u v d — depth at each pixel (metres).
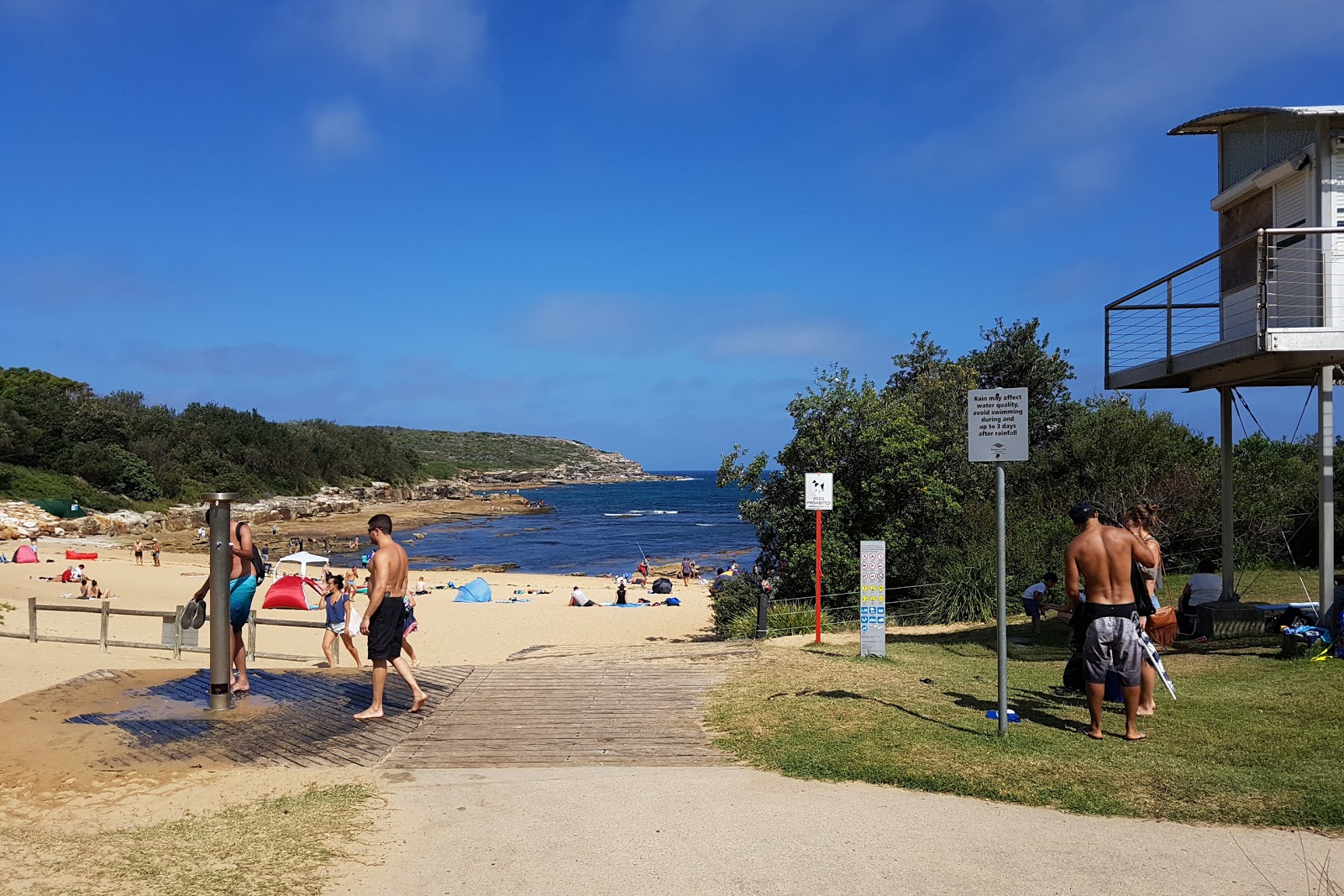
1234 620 11.06
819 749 6.69
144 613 12.95
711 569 47.41
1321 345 9.30
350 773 6.50
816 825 5.21
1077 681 7.21
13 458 59.62
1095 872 4.44
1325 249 10.37
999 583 6.87
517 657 12.21
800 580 18.00
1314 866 4.44
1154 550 8.39
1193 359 10.80
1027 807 5.42
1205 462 21.81
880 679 9.27
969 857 4.67
